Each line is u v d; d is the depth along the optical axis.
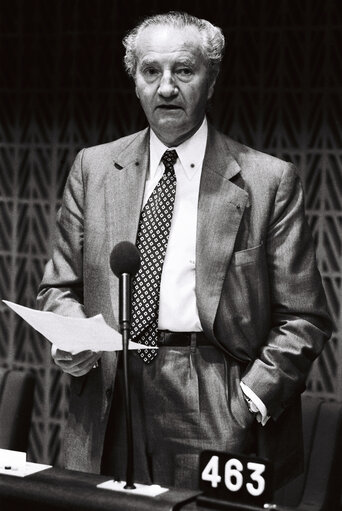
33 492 3.80
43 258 9.14
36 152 9.12
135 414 4.70
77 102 8.94
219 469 3.63
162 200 4.82
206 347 4.70
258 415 4.70
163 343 4.71
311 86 8.24
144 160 4.91
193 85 4.61
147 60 4.60
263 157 4.92
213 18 8.46
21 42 9.05
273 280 4.82
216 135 4.95
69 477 3.94
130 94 8.77
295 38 8.27
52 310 4.88
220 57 4.80
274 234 4.82
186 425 4.64
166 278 4.72
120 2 8.73
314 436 6.26
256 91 8.39
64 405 9.13
